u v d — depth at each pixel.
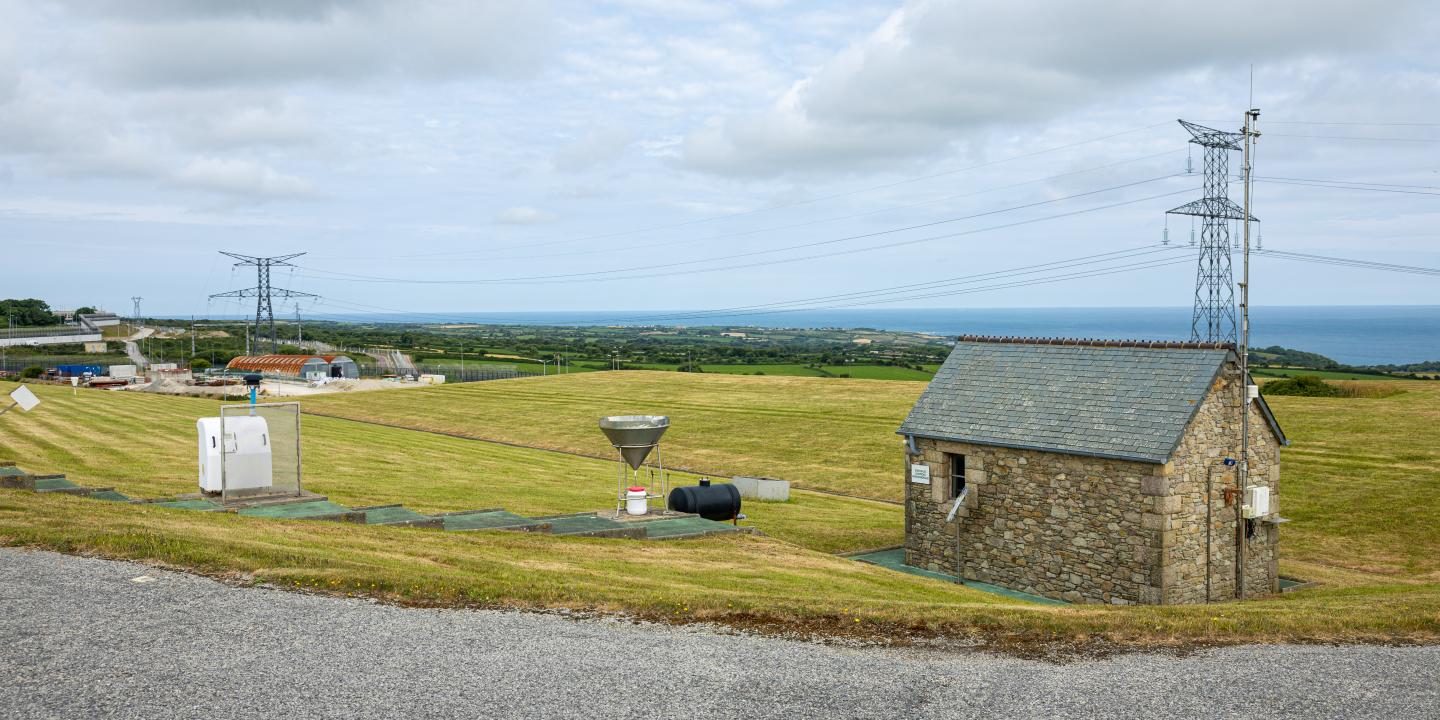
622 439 25.17
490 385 90.38
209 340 189.88
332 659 11.34
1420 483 35.12
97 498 22.42
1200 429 22.31
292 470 23.47
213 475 22.72
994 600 20.28
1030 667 12.12
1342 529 31.17
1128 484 21.88
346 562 15.64
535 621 13.27
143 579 14.14
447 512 26.44
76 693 10.02
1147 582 21.50
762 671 11.58
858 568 22.16
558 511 29.45
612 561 19.06
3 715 9.40
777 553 22.50
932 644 13.00
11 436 39.78
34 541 15.74
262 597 13.62
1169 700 10.99
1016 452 24.00
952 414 25.91
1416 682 11.71
